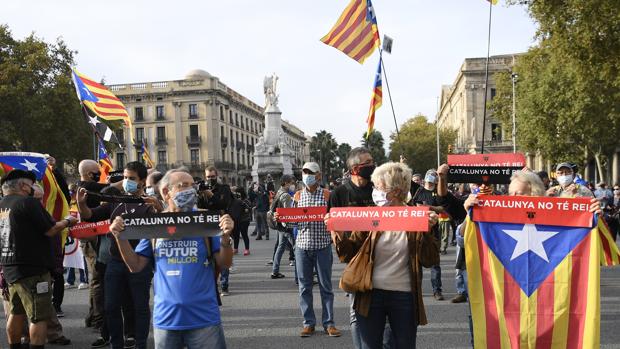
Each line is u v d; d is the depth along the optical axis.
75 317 7.71
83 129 38.78
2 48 35.03
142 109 66.81
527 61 33.84
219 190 8.01
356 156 5.24
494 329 4.02
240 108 76.19
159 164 66.19
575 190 7.10
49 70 36.88
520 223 4.05
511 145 60.00
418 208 3.70
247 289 9.57
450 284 9.62
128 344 5.92
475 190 7.65
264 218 19.53
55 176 7.36
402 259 3.86
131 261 3.73
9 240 5.33
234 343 6.16
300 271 6.52
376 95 8.67
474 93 63.16
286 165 36.00
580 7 16.08
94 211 5.94
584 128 29.77
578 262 3.93
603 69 17.81
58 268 6.92
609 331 6.27
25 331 6.32
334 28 8.73
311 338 6.30
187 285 3.60
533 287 3.99
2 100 34.44
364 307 3.85
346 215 3.84
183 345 3.68
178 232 3.62
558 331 3.92
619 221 13.88
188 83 65.75
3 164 6.96
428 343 5.95
